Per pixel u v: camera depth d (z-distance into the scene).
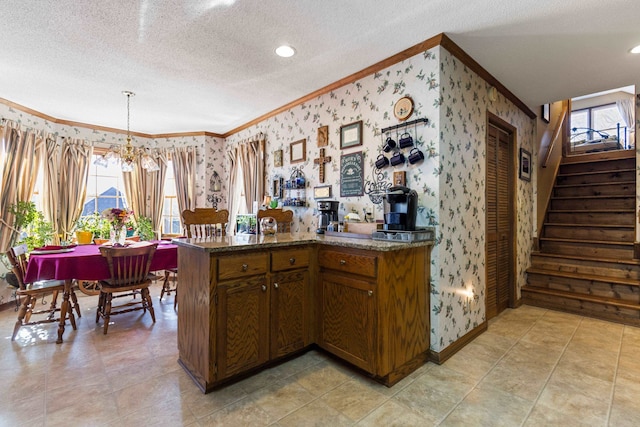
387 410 1.71
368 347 1.97
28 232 3.79
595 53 2.51
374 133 2.73
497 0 1.87
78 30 2.19
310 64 2.69
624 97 8.16
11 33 2.22
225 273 1.86
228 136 5.05
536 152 4.13
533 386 1.95
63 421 1.59
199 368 1.91
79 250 2.99
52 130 4.24
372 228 2.42
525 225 3.87
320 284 2.31
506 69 2.79
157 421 1.60
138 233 4.82
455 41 2.33
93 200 4.78
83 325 2.94
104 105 3.74
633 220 3.91
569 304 3.35
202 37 2.28
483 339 2.68
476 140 2.76
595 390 1.90
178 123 4.53
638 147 3.38
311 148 3.39
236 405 1.74
